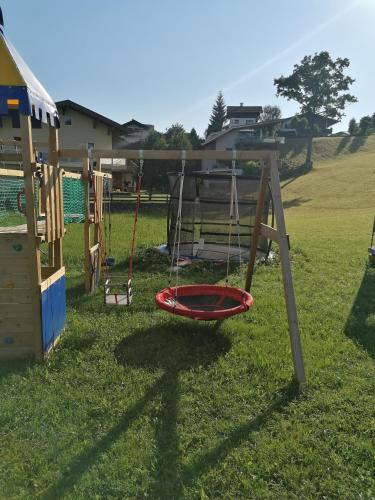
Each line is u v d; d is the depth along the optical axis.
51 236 4.06
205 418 3.03
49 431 2.85
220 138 45.78
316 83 44.19
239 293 5.19
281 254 3.79
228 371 3.70
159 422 2.96
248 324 4.93
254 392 3.35
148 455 2.61
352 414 3.08
